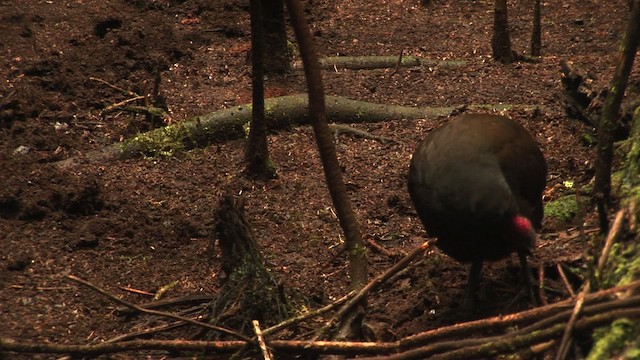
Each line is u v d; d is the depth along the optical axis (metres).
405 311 8.55
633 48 7.20
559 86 14.01
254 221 10.75
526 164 7.64
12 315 8.87
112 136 12.52
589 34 16.72
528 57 15.33
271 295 8.23
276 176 11.73
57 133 12.35
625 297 5.82
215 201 11.15
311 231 10.58
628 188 8.05
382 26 17.23
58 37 15.08
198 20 16.44
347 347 6.96
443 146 7.59
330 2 18.17
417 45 16.39
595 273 6.46
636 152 8.33
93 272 9.69
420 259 9.43
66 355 8.15
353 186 11.44
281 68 14.54
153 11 16.69
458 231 7.54
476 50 16.12
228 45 15.52
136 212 10.76
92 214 10.72
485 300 8.38
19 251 9.90
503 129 7.70
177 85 14.02
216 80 14.25
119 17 15.86
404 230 10.53
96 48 14.48
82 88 13.46
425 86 14.40
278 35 14.48
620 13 17.44
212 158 12.12
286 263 9.94
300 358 7.40
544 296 7.36
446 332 6.42
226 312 8.10
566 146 11.52
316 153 12.35
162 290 9.15
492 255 7.74
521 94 13.86
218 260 9.95
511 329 7.13
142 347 7.32
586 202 9.35
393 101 13.91
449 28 17.16
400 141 12.57
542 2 18.41
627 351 5.53
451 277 8.92
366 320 8.49
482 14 17.89
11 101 12.55
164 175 11.70
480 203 7.36
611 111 7.43
